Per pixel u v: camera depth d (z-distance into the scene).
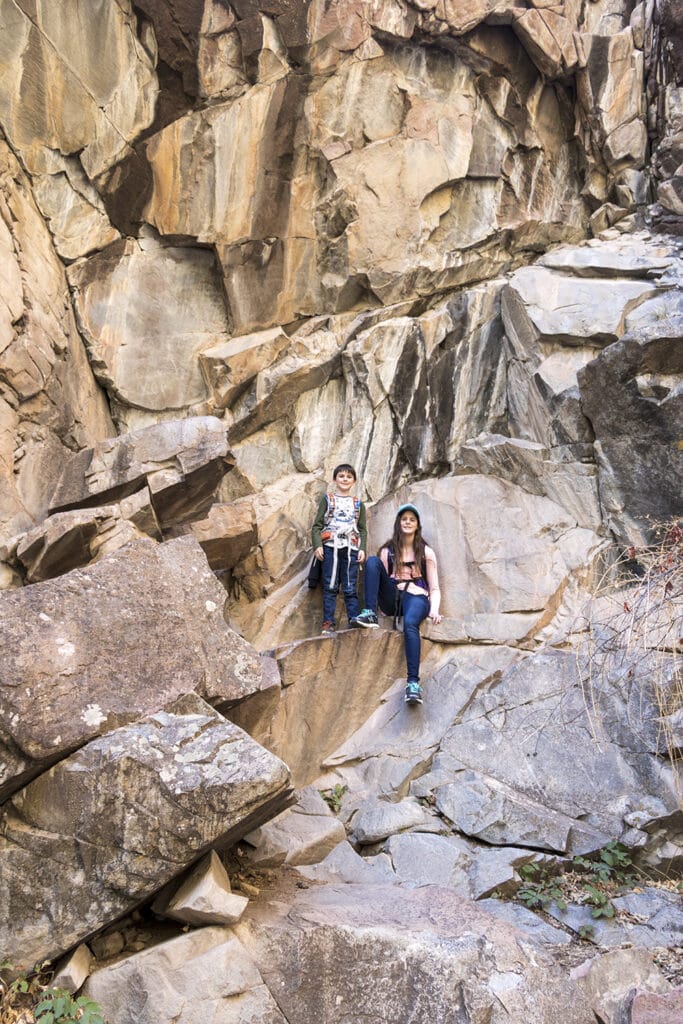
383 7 5.48
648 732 4.10
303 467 5.43
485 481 5.30
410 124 5.61
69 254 5.21
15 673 2.94
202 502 4.66
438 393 5.56
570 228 6.15
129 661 3.16
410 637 4.62
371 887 3.58
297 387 5.43
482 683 4.54
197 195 5.34
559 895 3.62
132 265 5.37
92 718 3.00
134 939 3.08
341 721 4.57
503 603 4.88
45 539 4.14
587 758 4.13
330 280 5.59
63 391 4.95
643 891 3.71
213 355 5.34
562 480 5.15
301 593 5.07
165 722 3.06
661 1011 2.94
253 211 5.40
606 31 6.22
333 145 5.50
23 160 4.98
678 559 3.94
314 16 5.36
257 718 3.76
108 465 4.58
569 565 4.93
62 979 2.84
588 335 5.31
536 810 3.94
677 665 4.10
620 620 4.49
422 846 3.83
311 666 4.48
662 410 4.78
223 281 5.43
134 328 5.35
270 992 2.88
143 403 5.36
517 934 3.21
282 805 3.37
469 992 2.92
